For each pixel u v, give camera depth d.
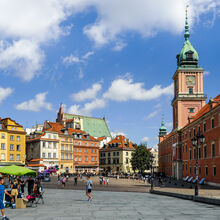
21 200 24.41
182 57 95.06
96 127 180.88
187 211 22.03
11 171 28.98
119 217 18.98
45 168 114.25
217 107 54.12
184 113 93.06
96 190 50.38
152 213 20.84
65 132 129.75
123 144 154.50
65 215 19.92
